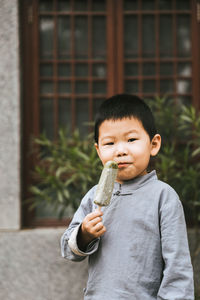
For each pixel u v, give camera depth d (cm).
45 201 331
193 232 302
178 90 338
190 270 133
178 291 129
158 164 283
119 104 148
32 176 329
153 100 336
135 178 148
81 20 337
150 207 141
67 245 148
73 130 338
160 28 338
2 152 316
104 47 338
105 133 146
